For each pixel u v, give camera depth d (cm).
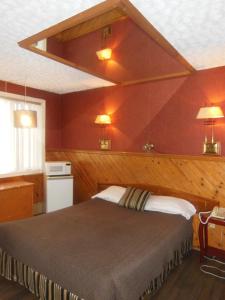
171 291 218
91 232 228
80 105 455
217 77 299
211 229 299
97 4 161
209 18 181
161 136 348
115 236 220
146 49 285
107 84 397
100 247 197
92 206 316
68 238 212
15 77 361
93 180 432
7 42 229
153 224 253
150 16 178
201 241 272
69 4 161
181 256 266
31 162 432
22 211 362
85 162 444
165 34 209
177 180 328
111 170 404
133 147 379
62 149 480
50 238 210
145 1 158
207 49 245
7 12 173
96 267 165
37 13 174
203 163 306
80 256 180
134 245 204
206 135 307
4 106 388
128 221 261
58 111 484
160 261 208
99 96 423
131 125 381
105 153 411
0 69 320
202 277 243
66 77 357
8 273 225
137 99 373
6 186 349
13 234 219
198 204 310
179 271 252
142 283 180
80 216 274
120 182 392
